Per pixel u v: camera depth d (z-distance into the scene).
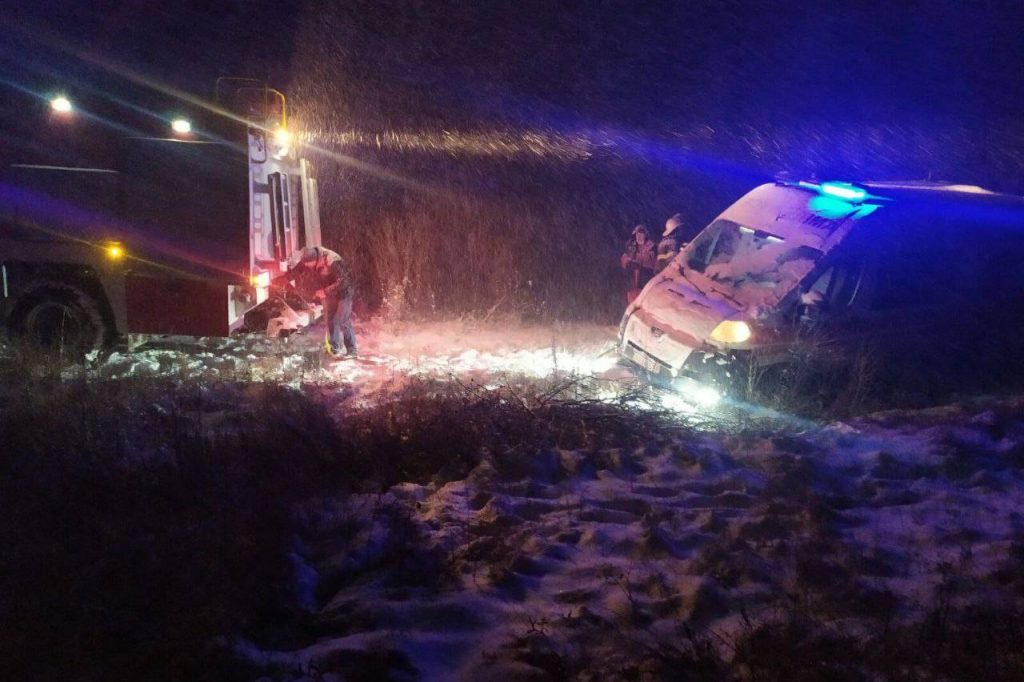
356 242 14.73
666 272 10.59
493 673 4.36
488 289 14.22
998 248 10.05
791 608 4.99
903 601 5.08
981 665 4.39
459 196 15.55
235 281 9.92
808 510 6.24
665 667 4.45
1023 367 9.75
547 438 7.77
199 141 9.81
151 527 5.74
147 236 9.93
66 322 10.15
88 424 7.39
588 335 13.10
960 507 6.46
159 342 10.81
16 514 5.86
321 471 6.96
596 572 5.41
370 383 9.95
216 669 4.38
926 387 9.57
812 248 9.70
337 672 4.36
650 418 8.36
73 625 4.65
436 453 7.35
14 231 9.97
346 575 5.39
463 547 5.64
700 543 5.82
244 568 5.27
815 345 9.19
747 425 8.41
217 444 7.12
